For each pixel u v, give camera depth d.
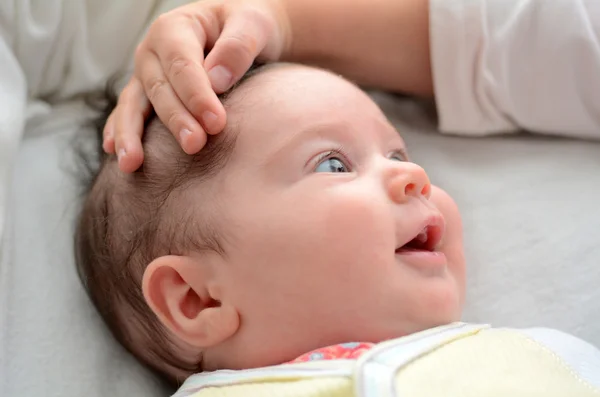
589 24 0.86
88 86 0.97
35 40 0.90
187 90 0.67
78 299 0.81
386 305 0.63
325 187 0.64
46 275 0.81
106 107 0.95
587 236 0.87
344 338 0.64
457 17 0.86
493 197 0.92
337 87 0.71
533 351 0.62
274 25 0.84
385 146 0.72
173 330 0.67
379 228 0.63
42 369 0.75
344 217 0.62
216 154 0.66
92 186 0.80
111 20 0.95
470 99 0.91
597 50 0.86
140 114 0.73
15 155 0.80
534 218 0.89
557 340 0.67
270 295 0.63
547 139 0.97
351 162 0.67
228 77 0.70
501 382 0.56
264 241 0.63
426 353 0.59
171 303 0.67
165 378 0.79
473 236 0.89
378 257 0.62
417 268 0.65
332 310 0.63
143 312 0.74
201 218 0.66
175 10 0.78
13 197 0.85
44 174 0.88
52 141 0.93
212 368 0.70
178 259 0.66
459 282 0.72
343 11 0.90
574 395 0.57
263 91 0.69
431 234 0.68
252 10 0.79
